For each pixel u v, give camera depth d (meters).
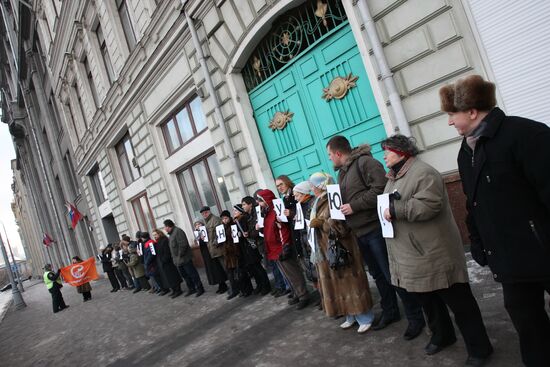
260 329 4.81
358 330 3.80
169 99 10.00
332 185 3.55
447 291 2.73
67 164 24.55
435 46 4.65
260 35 6.92
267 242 5.17
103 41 13.58
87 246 23.47
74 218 19.69
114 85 12.55
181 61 8.99
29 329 10.86
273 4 6.34
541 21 3.91
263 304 5.81
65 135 21.27
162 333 6.08
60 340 8.00
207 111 8.54
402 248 2.83
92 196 19.44
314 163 6.75
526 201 1.88
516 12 4.04
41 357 7.08
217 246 6.84
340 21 5.92
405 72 4.98
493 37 4.23
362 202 3.30
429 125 4.88
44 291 24.70
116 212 16.14
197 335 5.40
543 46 3.93
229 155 8.08
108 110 13.97
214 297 7.29
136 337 6.34
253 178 7.81
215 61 7.87
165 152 11.45
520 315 2.00
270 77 7.11
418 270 2.73
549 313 3.05
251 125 7.70
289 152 7.18
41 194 37.38
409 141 2.84
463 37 4.45
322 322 4.39
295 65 6.61
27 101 28.91
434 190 2.66
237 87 7.68
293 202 4.80
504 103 4.28
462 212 4.73
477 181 2.04
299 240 4.91
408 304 3.35
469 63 4.44
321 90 6.28
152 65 10.08
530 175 1.82
